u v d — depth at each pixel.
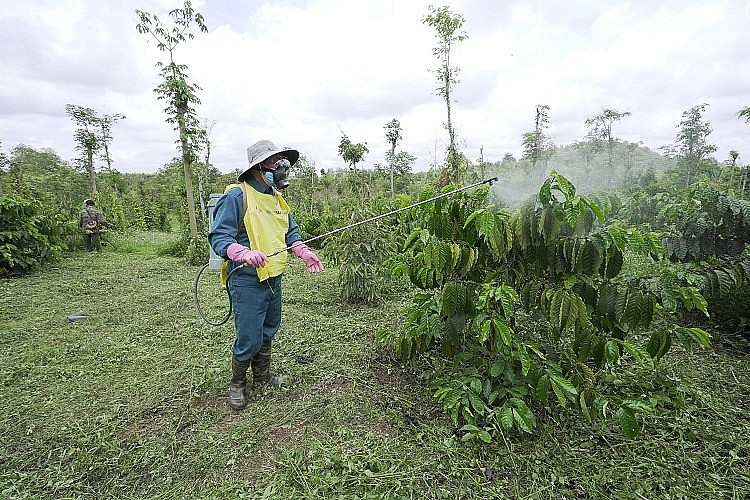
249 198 2.89
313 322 4.62
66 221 10.76
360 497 2.14
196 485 2.28
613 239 2.37
